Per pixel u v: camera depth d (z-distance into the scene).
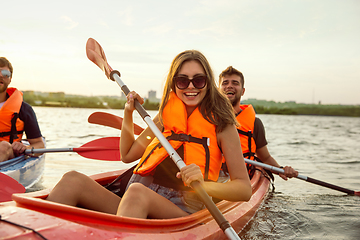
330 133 12.04
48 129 9.98
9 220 1.14
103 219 1.29
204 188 1.49
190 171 1.46
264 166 3.24
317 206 2.86
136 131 3.35
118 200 1.76
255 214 2.38
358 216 2.59
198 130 1.78
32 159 3.57
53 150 3.45
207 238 1.57
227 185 1.57
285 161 5.34
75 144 6.48
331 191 3.47
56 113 23.25
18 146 3.44
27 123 3.72
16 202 1.35
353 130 14.25
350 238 2.11
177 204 1.75
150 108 36.03
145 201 1.49
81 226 1.20
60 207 1.24
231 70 3.44
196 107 1.88
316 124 19.91
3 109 3.46
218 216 1.36
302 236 2.13
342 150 6.87
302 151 6.60
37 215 1.20
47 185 3.44
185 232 1.52
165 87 2.00
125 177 2.11
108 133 9.14
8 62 3.56
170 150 1.70
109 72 2.53
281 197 3.16
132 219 1.34
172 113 1.88
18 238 1.04
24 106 3.71
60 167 4.39
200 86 1.80
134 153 2.04
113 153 3.36
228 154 1.70
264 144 3.51
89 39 2.93
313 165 5.01
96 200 1.67
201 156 1.74
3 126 3.50
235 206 2.16
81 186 1.61
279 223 2.38
